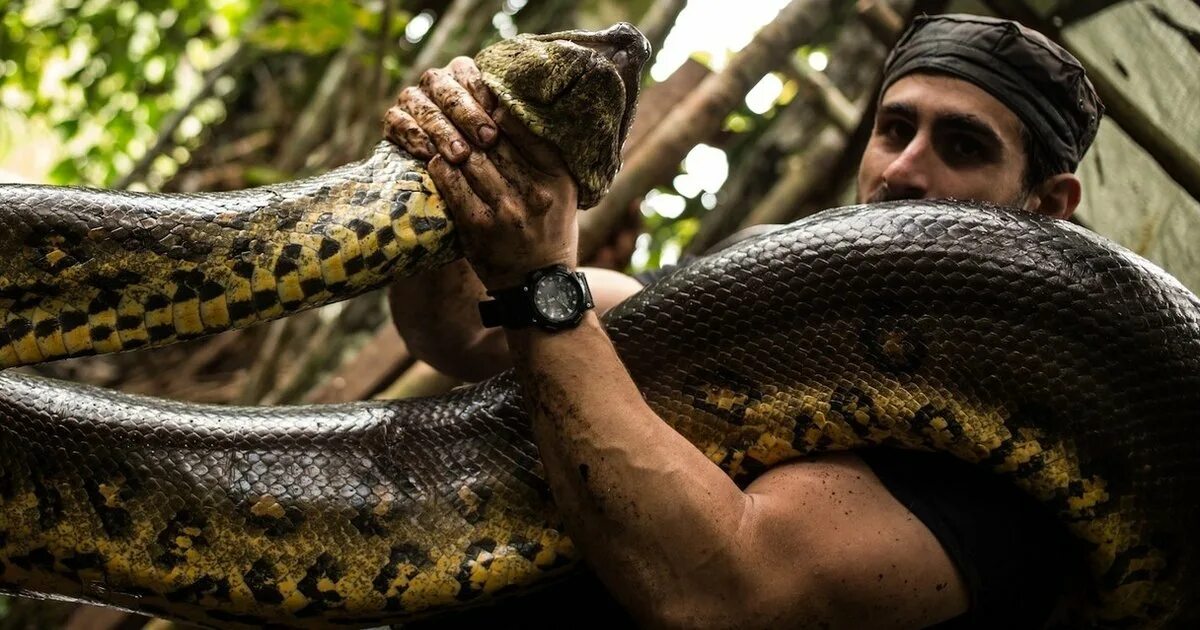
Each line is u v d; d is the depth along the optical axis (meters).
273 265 1.32
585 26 3.38
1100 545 1.41
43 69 4.29
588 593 1.46
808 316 1.42
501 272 1.33
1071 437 1.39
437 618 1.49
